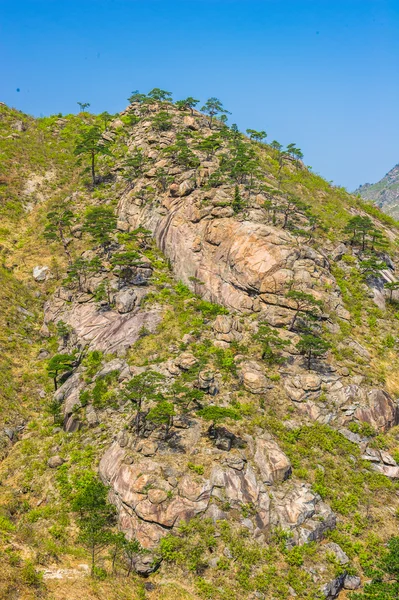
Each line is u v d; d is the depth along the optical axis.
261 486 35.94
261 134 97.62
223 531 33.16
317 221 67.75
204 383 42.94
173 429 39.91
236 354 47.59
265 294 52.97
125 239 66.19
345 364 48.00
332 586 31.12
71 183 89.44
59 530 34.28
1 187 85.12
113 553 33.22
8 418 45.59
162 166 75.50
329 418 42.88
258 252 54.97
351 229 68.31
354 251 66.19
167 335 50.47
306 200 78.00
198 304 55.41
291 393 44.06
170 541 32.41
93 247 68.62
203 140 83.06
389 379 48.16
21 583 28.27
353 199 89.25
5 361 52.31
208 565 31.80
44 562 31.22
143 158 81.56
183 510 33.62
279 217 64.31
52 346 56.09
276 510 34.75
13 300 61.56
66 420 44.81
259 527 33.75
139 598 29.98
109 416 43.22
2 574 28.41
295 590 30.75
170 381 43.88
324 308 52.75
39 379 51.69
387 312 58.38
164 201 69.00
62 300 60.53
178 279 60.84
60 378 51.03
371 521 35.94
